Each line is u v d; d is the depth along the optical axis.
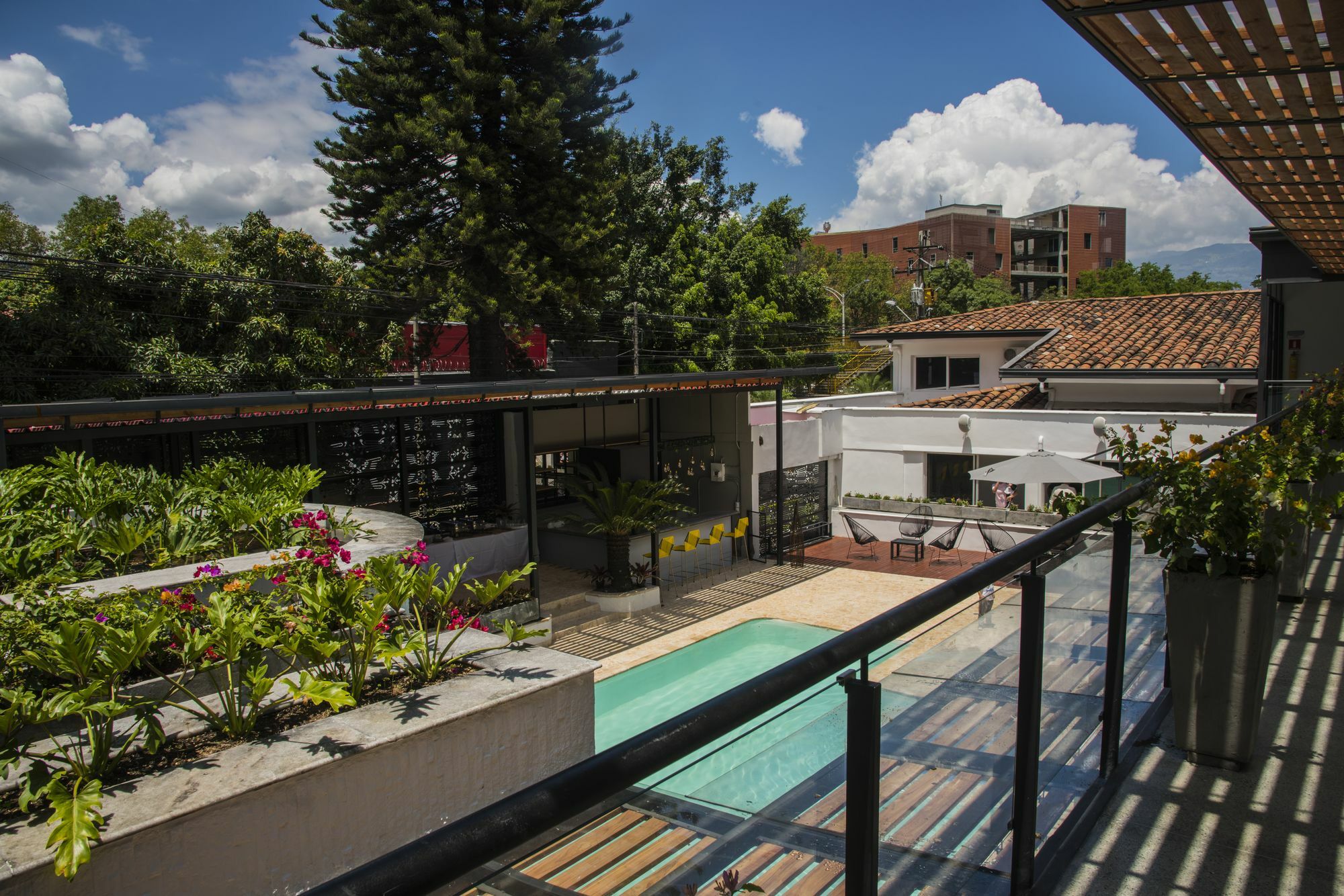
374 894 0.73
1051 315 23.09
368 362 23.50
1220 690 2.80
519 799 0.87
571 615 15.83
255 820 3.26
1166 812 2.58
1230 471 2.87
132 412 10.03
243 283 20.89
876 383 37.88
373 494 15.27
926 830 1.88
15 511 6.57
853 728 1.50
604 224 24.50
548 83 22.56
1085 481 16.09
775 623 15.81
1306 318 13.02
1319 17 2.78
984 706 2.05
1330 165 4.53
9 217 37.59
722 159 38.72
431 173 22.14
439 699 4.11
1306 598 4.59
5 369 17.55
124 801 3.12
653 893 1.39
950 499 20.91
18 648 3.85
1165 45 3.10
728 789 1.48
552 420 20.47
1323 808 2.57
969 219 73.56
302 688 3.77
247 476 8.25
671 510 19.95
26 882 2.77
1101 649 2.89
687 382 16.81
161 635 4.25
